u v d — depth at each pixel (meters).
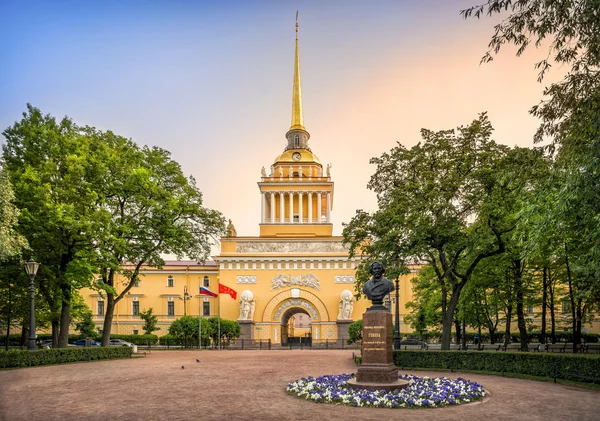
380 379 17.11
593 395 16.95
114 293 35.44
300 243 59.94
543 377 21.48
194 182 43.56
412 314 57.81
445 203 27.36
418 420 12.78
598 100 15.65
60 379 21.83
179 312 66.69
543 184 18.38
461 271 33.78
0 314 37.62
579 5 14.41
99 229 32.31
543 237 20.16
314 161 68.19
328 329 57.22
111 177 35.34
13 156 33.12
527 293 34.78
